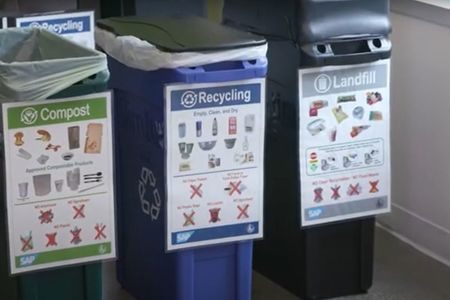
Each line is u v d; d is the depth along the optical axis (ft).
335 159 10.97
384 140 11.16
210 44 9.85
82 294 10.11
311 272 11.34
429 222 12.96
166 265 10.51
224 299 10.68
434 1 12.58
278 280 11.89
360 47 10.85
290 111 10.90
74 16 11.66
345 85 10.80
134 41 10.07
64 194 9.60
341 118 10.87
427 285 12.12
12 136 9.25
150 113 10.21
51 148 9.43
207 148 10.02
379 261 12.74
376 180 11.24
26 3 12.82
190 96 9.80
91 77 9.43
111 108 9.59
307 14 10.46
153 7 12.91
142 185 10.69
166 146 9.86
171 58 9.68
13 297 9.89
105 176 9.73
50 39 10.20
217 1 13.55
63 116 9.40
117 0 13.08
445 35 12.30
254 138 10.19
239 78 9.91
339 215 11.15
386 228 13.71
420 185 13.07
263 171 10.46
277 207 11.55
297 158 10.83
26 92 9.17
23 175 9.39
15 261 9.57
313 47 10.53
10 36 10.29
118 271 11.75
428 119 12.79
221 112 9.98
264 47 10.06
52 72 9.25
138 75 10.27
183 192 10.06
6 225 9.45
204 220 10.22
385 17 10.87
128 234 11.30
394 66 13.24
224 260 10.55
